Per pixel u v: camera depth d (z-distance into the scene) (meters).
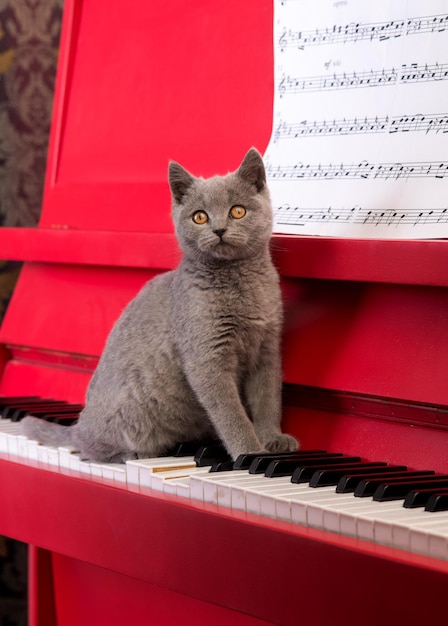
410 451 1.58
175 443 1.92
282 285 1.89
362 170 1.80
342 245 1.65
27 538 1.75
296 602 1.25
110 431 1.87
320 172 1.87
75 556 1.64
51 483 1.69
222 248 1.74
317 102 1.91
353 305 1.74
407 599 1.12
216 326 1.78
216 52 2.16
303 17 1.95
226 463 1.59
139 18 2.36
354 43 1.86
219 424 1.77
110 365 1.92
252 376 1.86
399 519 1.22
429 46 1.74
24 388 2.41
